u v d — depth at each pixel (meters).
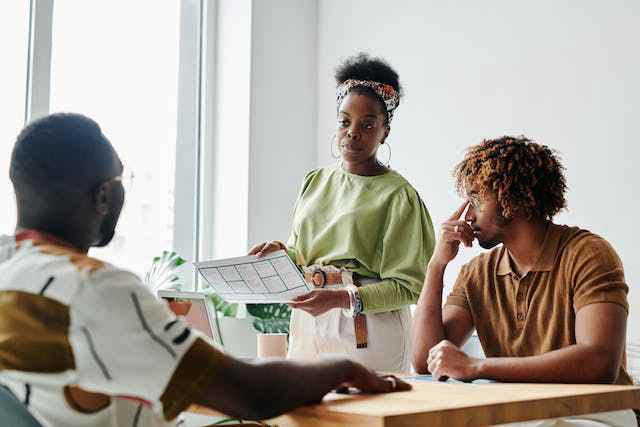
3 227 2.84
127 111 3.28
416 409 1.13
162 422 1.12
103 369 0.97
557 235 1.78
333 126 3.65
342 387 1.35
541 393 1.35
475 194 1.82
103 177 1.11
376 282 2.20
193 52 3.55
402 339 2.18
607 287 1.64
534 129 3.01
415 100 3.38
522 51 3.07
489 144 1.84
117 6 3.26
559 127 2.94
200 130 3.54
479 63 3.19
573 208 2.87
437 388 1.44
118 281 1.00
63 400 1.02
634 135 2.74
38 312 0.98
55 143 1.08
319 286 2.18
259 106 3.48
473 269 1.93
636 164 2.73
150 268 3.06
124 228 3.23
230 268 1.98
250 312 3.02
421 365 1.89
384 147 3.47
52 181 1.08
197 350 1.01
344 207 2.25
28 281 1.00
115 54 3.24
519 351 1.79
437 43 3.33
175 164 3.44
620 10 2.82
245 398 1.04
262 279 1.97
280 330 3.04
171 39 3.47
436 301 1.93
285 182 3.58
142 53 3.35
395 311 2.19
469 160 1.84
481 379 1.65
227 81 3.54
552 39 2.99
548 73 2.99
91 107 3.15
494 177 1.77
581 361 1.58
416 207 2.22
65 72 3.06
